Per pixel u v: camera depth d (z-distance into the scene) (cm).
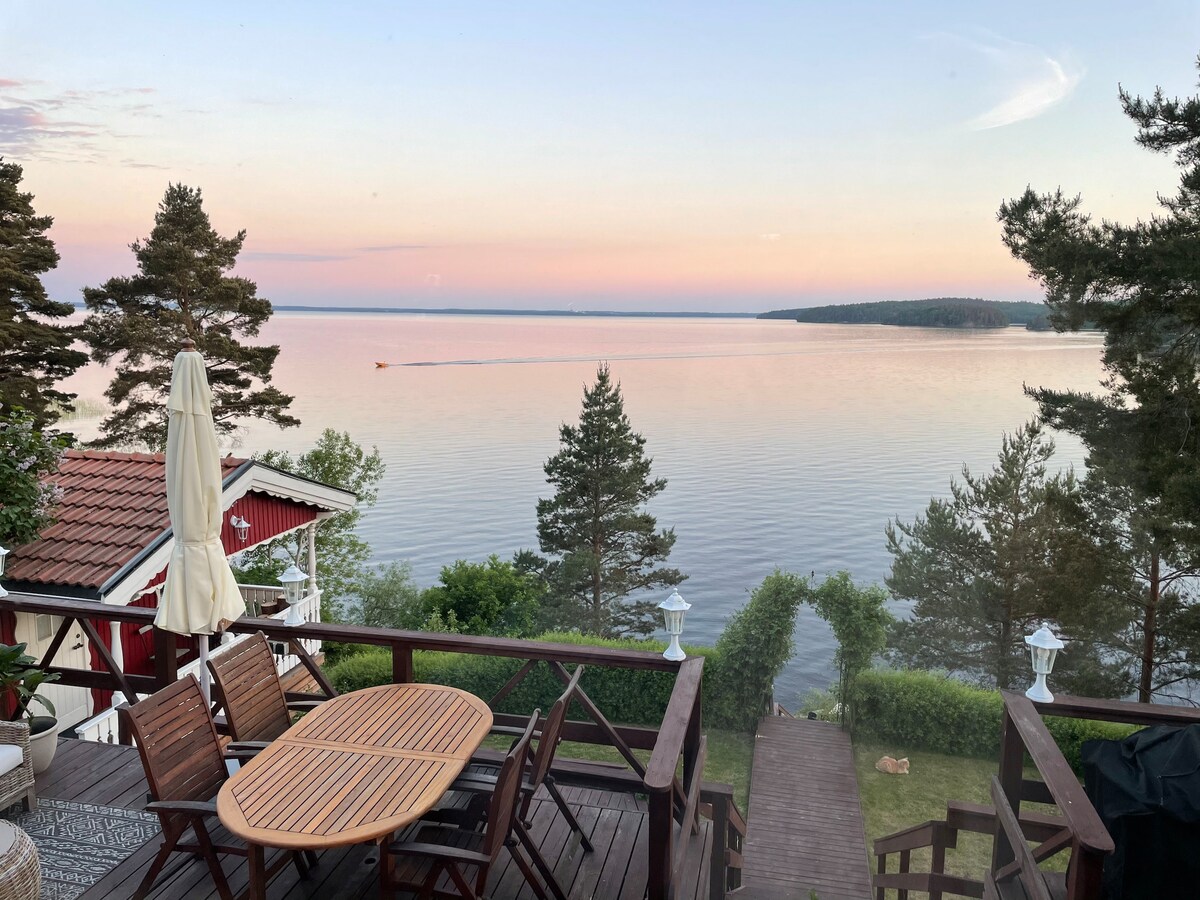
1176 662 673
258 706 453
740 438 8175
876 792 540
